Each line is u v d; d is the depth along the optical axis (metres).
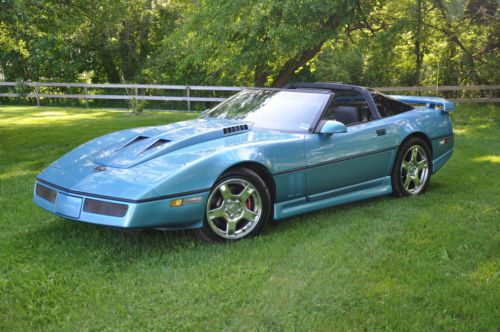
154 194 3.64
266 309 2.97
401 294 3.13
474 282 3.31
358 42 14.47
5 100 20.84
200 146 4.15
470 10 14.61
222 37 12.67
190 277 3.38
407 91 16.83
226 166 3.96
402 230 4.34
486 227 4.40
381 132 5.15
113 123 12.81
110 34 20.73
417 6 13.21
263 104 5.06
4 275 3.44
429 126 5.71
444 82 17.06
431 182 6.19
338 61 18.52
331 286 3.25
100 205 3.67
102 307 3.00
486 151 8.23
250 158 4.12
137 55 21.84
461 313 2.93
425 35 15.18
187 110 18.69
